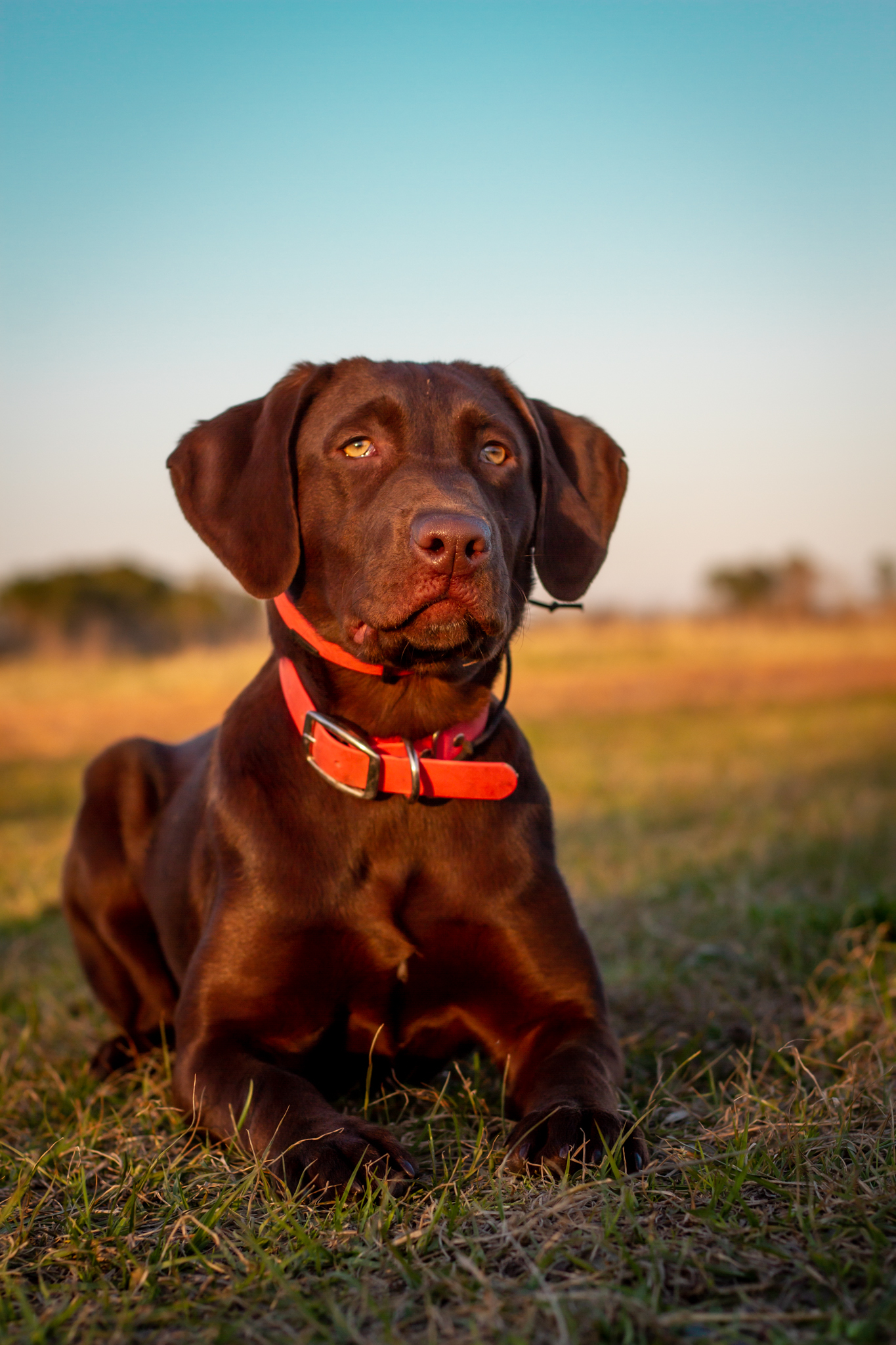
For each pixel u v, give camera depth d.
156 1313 1.71
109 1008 3.66
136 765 3.70
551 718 15.63
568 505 3.09
